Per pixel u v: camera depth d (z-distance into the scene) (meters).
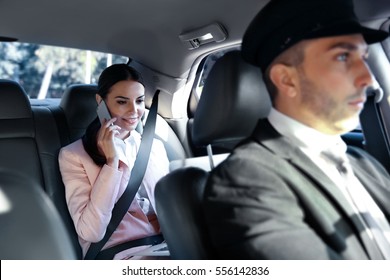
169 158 2.42
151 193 1.95
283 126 1.04
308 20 0.95
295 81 0.99
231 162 1.01
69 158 1.84
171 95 2.48
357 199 1.03
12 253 0.74
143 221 1.85
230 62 1.18
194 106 2.61
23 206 0.78
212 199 0.98
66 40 2.19
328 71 0.95
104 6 1.88
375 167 1.22
